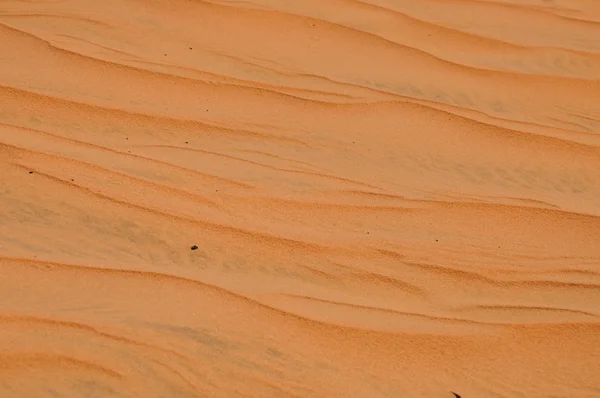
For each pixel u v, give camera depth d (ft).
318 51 15.74
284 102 14.12
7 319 9.45
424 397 9.33
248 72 14.78
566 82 15.80
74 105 13.26
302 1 17.16
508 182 12.99
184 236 11.07
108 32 15.35
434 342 9.91
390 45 16.20
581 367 9.91
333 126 13.75
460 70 15.74
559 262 11.45
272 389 9.16
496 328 10.20
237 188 11.98
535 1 18.74
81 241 10.72
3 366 9.02
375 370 9.52
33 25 15.25
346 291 10.53
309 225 11.53
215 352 9.45
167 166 12.23
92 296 9.91
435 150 13.53
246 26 16.16
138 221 11.21
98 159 12.17
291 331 9.81
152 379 9.08
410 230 11.71
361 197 12.18
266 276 10.59
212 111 13.65
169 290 10.14
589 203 12.73
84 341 9.34
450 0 18.12
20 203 11.23
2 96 13.19
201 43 15.47
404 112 14.29
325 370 9.45
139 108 13.44
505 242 11.71
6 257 10.26
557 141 14.10
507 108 14.84
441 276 10.96
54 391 8.87
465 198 12.46
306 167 12.67
